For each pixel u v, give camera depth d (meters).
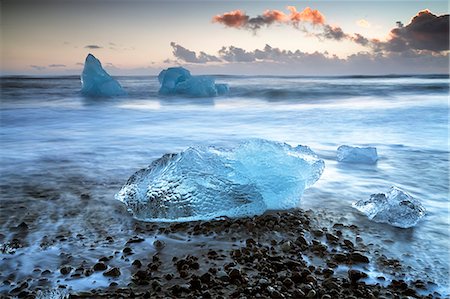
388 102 16.92
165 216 3.28
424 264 2.51
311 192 4.12
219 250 2.70
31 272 2.38
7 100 18.69
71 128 9.91
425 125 9.58
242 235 2.97
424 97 19.09
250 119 11.85
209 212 3.32
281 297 2.10
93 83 20.56
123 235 2.97
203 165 3.53
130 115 13.37
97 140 7.80
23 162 5.60
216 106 16.92
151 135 8.54
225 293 2.14
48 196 3.91
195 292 2.14
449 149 6.58
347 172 4.98
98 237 2.93
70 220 3.27
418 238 2.92
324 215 3.42
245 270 2.40
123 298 2.10
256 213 3.41
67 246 2.76
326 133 8.62
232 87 26.69
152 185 3.47
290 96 21.16
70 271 2.38
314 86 27.14
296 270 2.40
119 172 4.97
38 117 12.62
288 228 3.10
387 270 2.43
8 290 2.17
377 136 8.08
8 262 2.50
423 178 4.72
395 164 5.46
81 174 4.86
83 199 3.83
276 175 3.59
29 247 2.73
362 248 2.74
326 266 2.47
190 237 2.94
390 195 3.53
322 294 2.13
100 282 2.26
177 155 3.72
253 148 3.75
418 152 6.33
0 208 3.53
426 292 2.18
